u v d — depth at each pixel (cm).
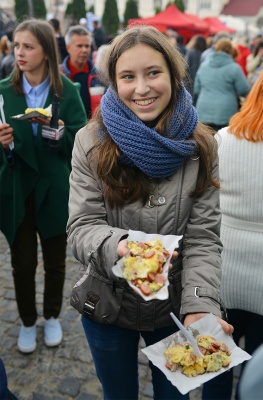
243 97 574
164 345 148
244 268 187
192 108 158
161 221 155
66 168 260
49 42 240
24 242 262
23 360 271
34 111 231
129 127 146
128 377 177
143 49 145
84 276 166
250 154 177
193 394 246
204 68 566
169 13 1802
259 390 67
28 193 255
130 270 131
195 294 150
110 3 2683
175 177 155
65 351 279
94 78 410
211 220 160
